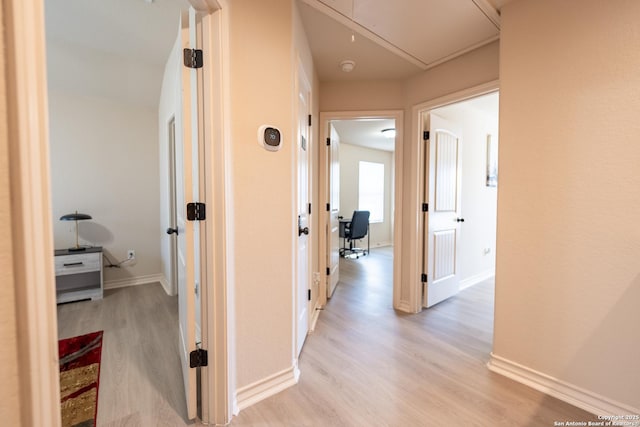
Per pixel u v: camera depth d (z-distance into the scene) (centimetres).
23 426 43
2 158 41
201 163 136
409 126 280
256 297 154
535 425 139
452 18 187
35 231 44
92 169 338
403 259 291
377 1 170
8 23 41
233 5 139
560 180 157
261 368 158
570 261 155
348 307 296
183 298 164
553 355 162
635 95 134
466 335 233
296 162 178
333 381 173
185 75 136
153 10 206
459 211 329
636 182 135
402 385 169
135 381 174
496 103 345
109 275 350
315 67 258
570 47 151
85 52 263
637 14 133
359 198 666
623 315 140
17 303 43
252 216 150
